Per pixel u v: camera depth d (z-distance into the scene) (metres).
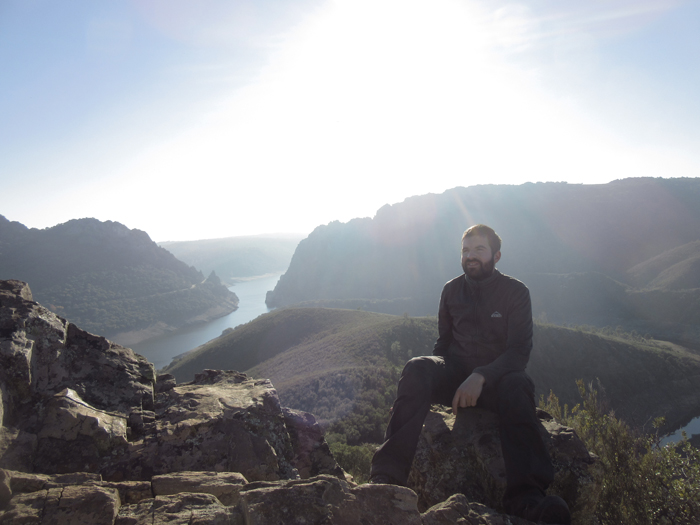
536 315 150.75
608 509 3.33
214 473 1.88
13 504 1.39
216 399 2.63
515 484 1.99
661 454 3.70
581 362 83.69
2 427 1.86
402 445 2.14
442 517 1.65
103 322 199.38
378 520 1.47
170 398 2.65
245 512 1.43
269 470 2.21
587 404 4.27
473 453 2.49
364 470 14.09
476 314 2.72
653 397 78.38
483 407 2.72
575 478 2.31
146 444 2.11
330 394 59.19
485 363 2.69
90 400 2.29
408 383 2.38
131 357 2.81
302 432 3.01
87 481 1.63
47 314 2.52
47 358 2.33
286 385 66.31
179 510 1.46
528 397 2.26
